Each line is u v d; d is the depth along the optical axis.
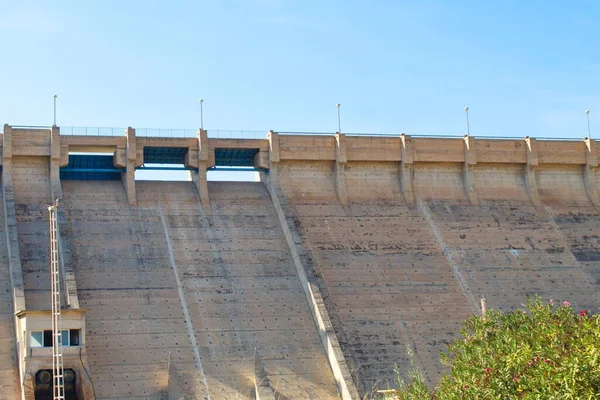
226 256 99.06
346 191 111.00
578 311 100.56
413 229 107.88
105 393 81.88
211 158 108.50
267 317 92.75
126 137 105.19
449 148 115.44
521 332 62.28
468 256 105.50
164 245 98.88
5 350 83.44
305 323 93.12
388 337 93.19
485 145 116.56
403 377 88.88
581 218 114.94
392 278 100.50
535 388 54.38
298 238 101.38
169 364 83.69
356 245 103.94
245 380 85.38
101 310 89.69
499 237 109.19
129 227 100.19
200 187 106.69
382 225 107.50
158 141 106.62
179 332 89.12
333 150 111.81
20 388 80.25
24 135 101.94
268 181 109.88
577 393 52.06
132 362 85.25
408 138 113.75
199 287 94.56
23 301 85.00
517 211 113.88
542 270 105.81
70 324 81.12
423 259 103.88
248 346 89.25
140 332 88.31
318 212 107.69
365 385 87.31
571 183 119.81
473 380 59.28
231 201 107.00
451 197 113.81
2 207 97.94
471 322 70.69
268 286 96.44
